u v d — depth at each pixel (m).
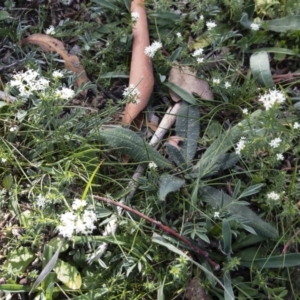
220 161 0.34
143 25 0.39
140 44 0.38
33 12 0.41
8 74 0.37
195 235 0.32
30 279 0.30
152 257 0.31
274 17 0.41
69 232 0.27
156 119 0.37
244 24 0.40
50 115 0.32
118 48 0.39
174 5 0.42
